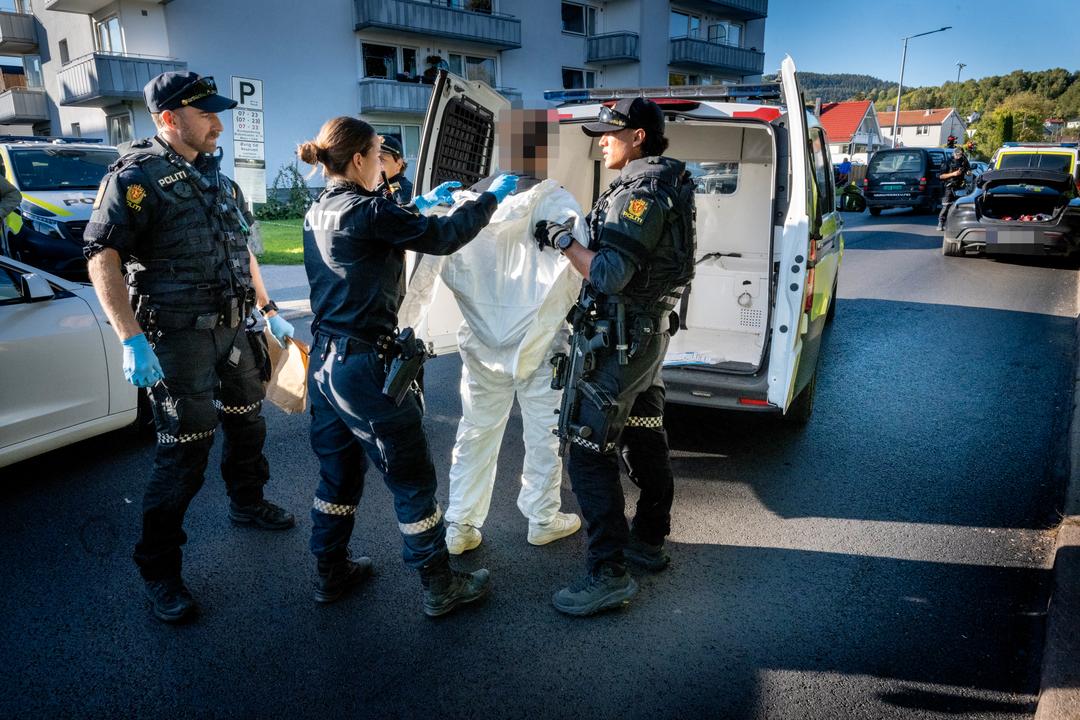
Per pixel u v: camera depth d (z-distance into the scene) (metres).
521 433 4.68
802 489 3.88
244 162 8.02
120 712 2.32
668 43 29.89
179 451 2.72
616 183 2.56
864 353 6.41
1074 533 3.19
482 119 4.33
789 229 3.52
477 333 2.88
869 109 54.34
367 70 23.23
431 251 2.42
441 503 3.72
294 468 4.12
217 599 2.91
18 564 3.15
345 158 2.47
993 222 10.95
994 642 2.65
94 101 20.05
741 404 3.84
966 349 6.49
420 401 2.65
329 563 2.83
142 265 2.66
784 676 2.49
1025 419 4.83
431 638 2.68
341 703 2.36
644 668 2.53
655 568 3.11
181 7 19.41
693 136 5.51
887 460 4.23
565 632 2.72
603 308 2.60
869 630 2.72
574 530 3.43
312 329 2.63
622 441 2.99
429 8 23.03
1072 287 9.28
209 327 2.74
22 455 3.73
